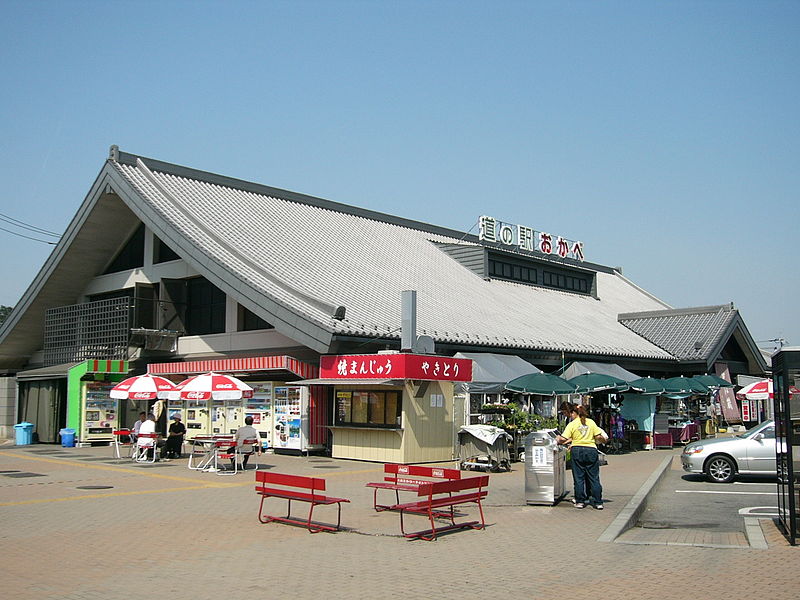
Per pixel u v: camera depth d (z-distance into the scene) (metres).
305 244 30.03
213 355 28.36
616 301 47.94
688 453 19.95
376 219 38.22
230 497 15.79
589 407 29.03
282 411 25.02
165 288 29.70
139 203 28.34
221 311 28.98
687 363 38.44
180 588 8.60
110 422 29.80
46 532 11.93
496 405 23.69
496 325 29.42
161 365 28.36
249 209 31.19
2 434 36.47
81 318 31.58
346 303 24.97
